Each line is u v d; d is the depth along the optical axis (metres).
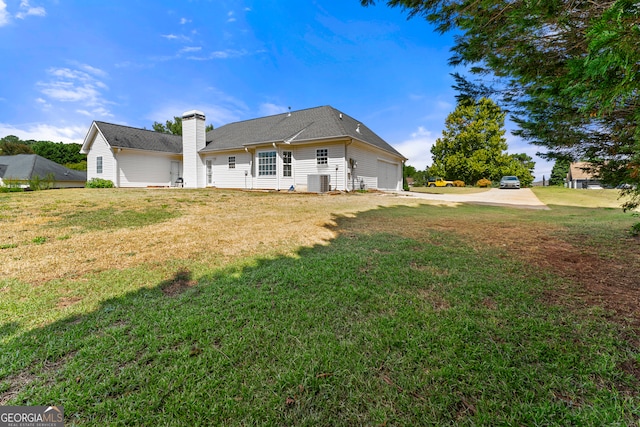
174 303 2.48
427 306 2.45
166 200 9.46
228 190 15.08
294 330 2.07
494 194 17.67
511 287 2.83
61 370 1.63
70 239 4.55
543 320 2.20
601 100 2.04
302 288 2.82
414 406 1.42
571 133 4.20
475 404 1.43
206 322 2.16
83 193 11.05
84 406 1.40
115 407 1.39
